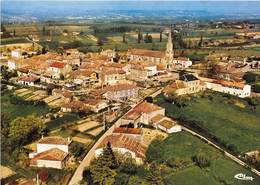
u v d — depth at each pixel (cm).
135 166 14562
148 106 19250
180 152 15900
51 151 15438
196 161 15212
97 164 13875
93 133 17388
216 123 19025
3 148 16425
